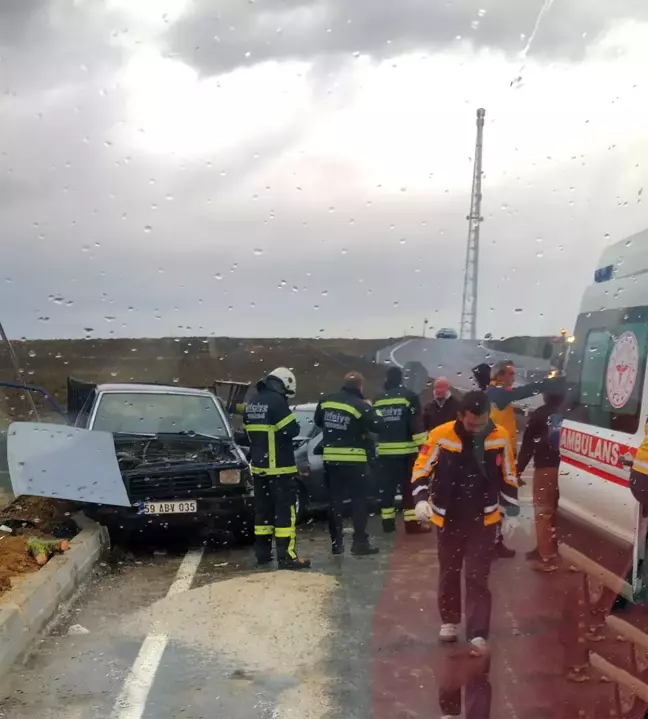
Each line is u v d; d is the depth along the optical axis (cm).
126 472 732
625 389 461
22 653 449
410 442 645
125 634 488
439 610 439
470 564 429
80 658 446
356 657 432
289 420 662
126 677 417
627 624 401
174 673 422
